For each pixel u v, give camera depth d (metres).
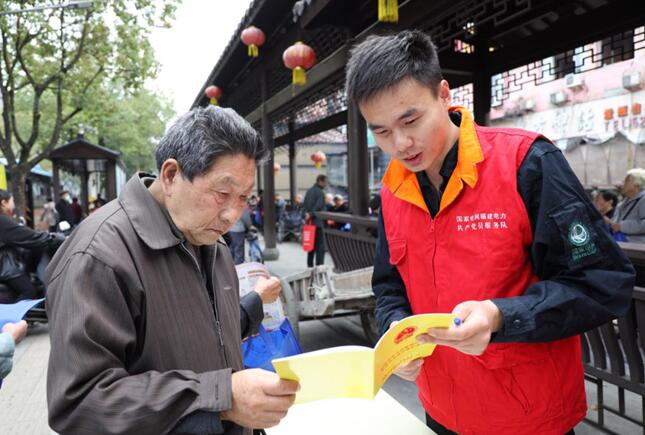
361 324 4.80
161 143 1.06
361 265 5.46
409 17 3.85
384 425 1.51
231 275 1.33
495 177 1.18
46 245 4.88
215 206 1.02
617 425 2.67
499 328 1.05
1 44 10.53
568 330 1.07
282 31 7.29
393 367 1.00
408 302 1.47
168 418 0.87
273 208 9.62
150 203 1.08
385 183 1.38
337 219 5.88
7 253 4.71
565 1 3.83
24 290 4.77
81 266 0.94
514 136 1.20
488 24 4.48
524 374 1.20
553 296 1.05
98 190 16.69
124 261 0.98
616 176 6.99
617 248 1.12
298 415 1.58
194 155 0.98
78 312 0.90
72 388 0.87
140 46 10.93
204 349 1.09
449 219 1.24
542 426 1.23
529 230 1.17
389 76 1.07
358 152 5.38
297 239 12.85
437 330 0.95
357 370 0.86
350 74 1.15
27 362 4.11
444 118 1.18
